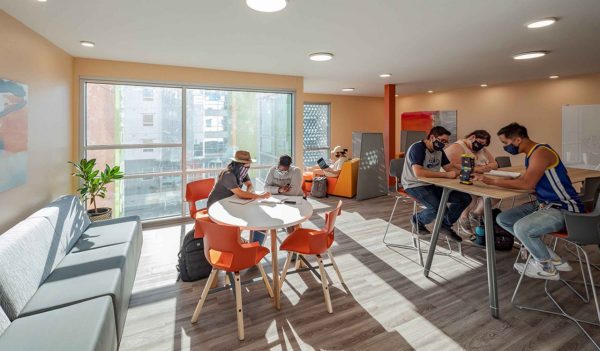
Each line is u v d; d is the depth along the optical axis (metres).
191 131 4.93
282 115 5.67
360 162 6.12
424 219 3.36
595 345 1.99
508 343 2.04
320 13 2.67
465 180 2.57
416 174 3.01
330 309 2.38
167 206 4.85
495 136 7.28
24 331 1.50
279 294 2.45
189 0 2.39
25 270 1.86
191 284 2.85
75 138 4.16
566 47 3.78
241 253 2.09
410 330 2.18
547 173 2.26
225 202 2.89
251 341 2.07
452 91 8.12
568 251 3.54
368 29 3.08
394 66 4.87
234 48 3.75
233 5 2.48
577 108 5.95
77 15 2.66
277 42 3.51
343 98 9.20
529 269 2.45
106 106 4.39
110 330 1.73
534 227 2.25
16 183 2.63
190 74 4.80
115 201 4.52
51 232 2.34
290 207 2.73
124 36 3.26
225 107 5.17
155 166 4.73
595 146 5.77
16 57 2.71
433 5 2.51
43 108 3.24
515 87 6.83
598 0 2.42
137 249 3.20
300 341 2.07
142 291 2.72
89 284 1.98
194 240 2.87
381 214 5.17
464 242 3.83
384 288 2.76
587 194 2.67
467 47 3.75
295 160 5.77
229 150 5.23
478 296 2.62
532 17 2.78
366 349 1.99
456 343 2.04
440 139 3.04
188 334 2.14
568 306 2.44
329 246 2.60
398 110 9.74
